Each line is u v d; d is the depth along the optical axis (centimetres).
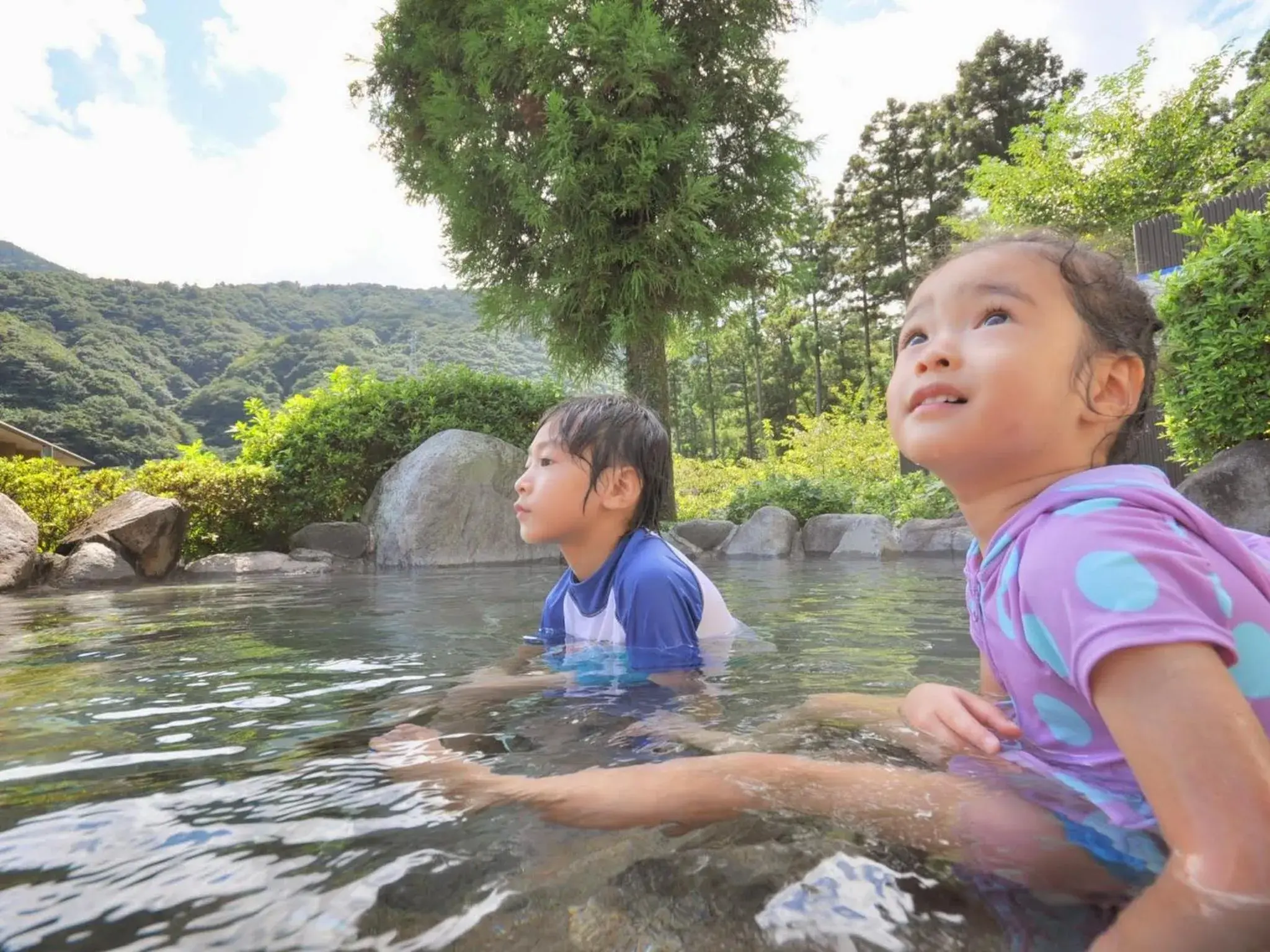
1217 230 548
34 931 62
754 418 4566
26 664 215
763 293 1077
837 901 66
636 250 934
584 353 1027
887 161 3203
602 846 77
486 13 991
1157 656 73
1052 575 87
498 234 1048
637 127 915
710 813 86
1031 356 98
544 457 223
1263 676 79
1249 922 60
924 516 994
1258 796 66
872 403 2598
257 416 1002
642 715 138
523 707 146
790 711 140
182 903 66
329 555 789
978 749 107
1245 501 514
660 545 222
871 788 93
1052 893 67
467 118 995
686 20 1012
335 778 104
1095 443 103
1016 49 3012
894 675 178
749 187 1026
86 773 108
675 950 58
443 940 59
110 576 604
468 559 797
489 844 79
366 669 198
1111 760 90
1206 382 542
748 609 326
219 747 123
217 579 629
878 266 3325
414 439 899
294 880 71
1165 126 1698
